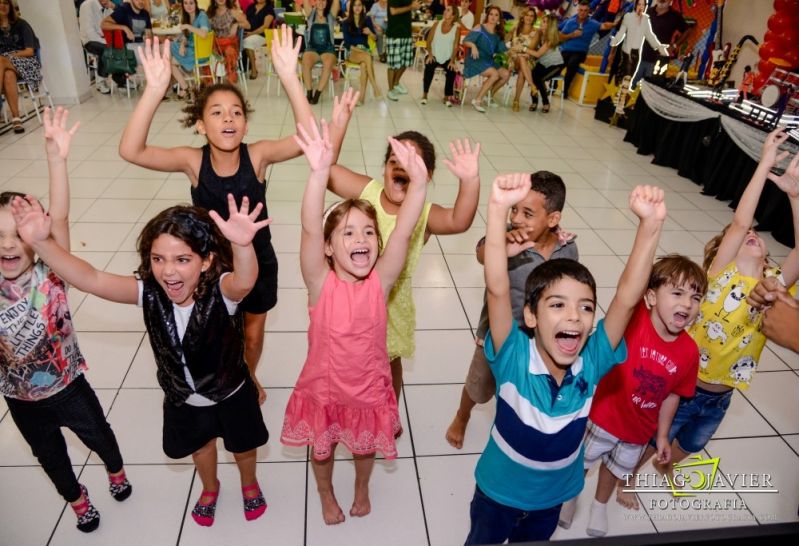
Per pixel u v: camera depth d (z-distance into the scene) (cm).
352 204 168
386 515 210
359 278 168
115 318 305
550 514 161
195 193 214
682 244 439
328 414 180
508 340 152
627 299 149
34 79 584
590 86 848
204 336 164
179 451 181
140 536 197
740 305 191
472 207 187
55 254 150
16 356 163
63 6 647
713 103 538
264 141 219
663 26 686
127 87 733
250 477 200
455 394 271
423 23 1005
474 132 681
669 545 60
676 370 179
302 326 311
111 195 449
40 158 512
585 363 151
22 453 226
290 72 199
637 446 191
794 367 305
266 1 834
